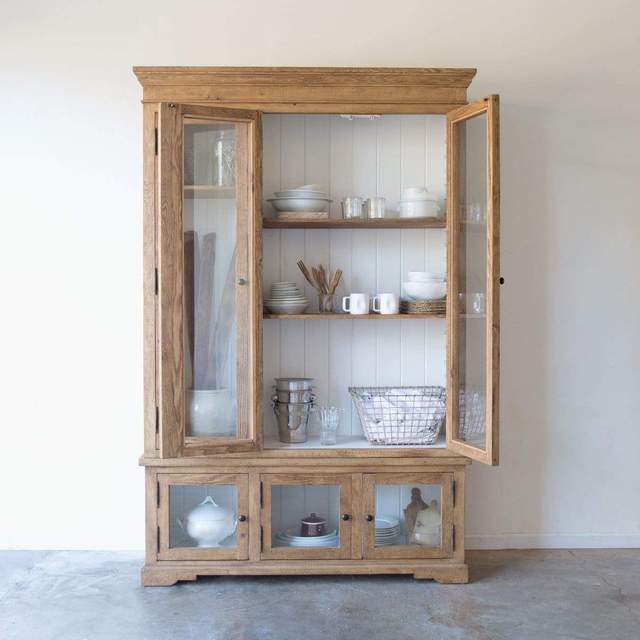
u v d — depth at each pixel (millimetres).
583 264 4230
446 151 3812
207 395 3693
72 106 4113
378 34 4152
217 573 3713
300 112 3758
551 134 4203
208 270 3680
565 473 4254
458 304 3750
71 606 3469
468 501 4238
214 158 3668
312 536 3750
